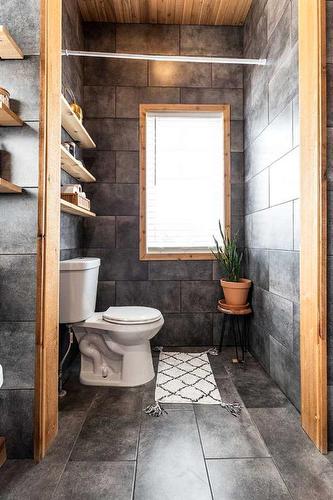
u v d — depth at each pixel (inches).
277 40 75.7
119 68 104.9
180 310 105.4
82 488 45.1
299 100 60.8
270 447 54.1
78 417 63.4
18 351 51.9
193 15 102.1
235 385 77.1
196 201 108.4
